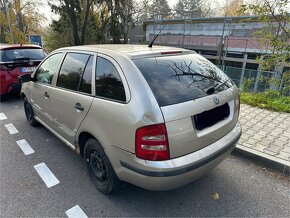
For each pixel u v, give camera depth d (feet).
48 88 11.39
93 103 8.21
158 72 7.55
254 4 18.37
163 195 8.96
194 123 7.16
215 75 9.10
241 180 9.81
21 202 8.57
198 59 9.45
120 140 7.20
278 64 18.95
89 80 8.76
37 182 9.73
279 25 18.01
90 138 9.12
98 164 8.82
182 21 76.74
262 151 11.26
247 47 62.90
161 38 82.38
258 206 8.38
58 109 10.62
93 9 63.67
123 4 65.57
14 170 10.59
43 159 11.53
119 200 8.67
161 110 6.57
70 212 8.10
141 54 7.94
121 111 7.08
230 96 8.73
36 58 22.41
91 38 64.18
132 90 7.01
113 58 7.95
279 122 14.79
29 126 15.66
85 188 9.32
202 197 8.84
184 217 7.91
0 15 94.94
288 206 8.37
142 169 6.79
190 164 6.95
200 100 7.45
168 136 6.60
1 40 105.70
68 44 67.87
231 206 8.39
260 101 18.47
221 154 7.99
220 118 8.20
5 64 20.42
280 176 10.07
